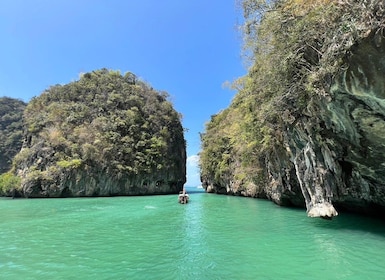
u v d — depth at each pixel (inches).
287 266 292.0
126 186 1918.1
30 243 430.6
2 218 727.7
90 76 2411.4
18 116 3075.8
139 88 2458.2
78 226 585.9
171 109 2485.2
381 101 289.7
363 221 554.3
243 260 317.7
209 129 2118.6
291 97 459.8
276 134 732.7
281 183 826.2
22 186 1706.4
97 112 2121.1
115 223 619.8
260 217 655.1
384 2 242.4
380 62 263.3
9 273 295.0
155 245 403.5
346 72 300.0
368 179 480.7
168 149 2262.6
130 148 1996.8
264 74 494.6
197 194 1855.3
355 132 388.2
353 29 268.4
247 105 871.7
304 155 567.2
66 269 304.3
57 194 1707.7
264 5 482.6
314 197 546.6
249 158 1140.5
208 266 300.2
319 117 438.3
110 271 294.7
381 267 280.5
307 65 386.9
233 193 1598.2
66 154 1836.9
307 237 424.8
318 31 344.8
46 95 2247.8
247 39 538.3
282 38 411.5
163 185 2155.5
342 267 283.3
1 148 2578.7
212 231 499.5
